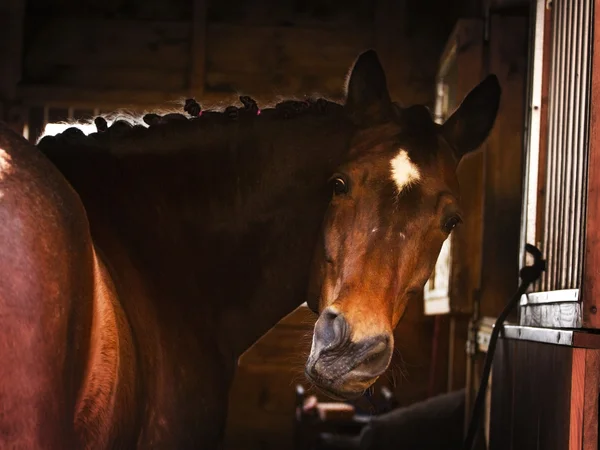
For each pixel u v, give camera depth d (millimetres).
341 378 1573
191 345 1886
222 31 5273
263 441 5074
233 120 2041
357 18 5324
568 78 2385
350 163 1770
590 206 2033
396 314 1726
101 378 1426
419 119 1914
